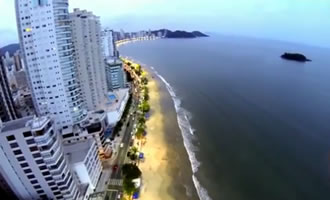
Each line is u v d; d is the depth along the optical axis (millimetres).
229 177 86125
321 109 139875
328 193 75812
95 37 120625
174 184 83750
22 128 50844
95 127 96812
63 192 62938
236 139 110875
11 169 55906
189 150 104062
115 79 165000
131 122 132875
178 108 153125
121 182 84125
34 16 83812
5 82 112188
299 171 86688
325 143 103875
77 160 72062
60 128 99688
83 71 113562
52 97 95812
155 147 107250
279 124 122438
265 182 82438
